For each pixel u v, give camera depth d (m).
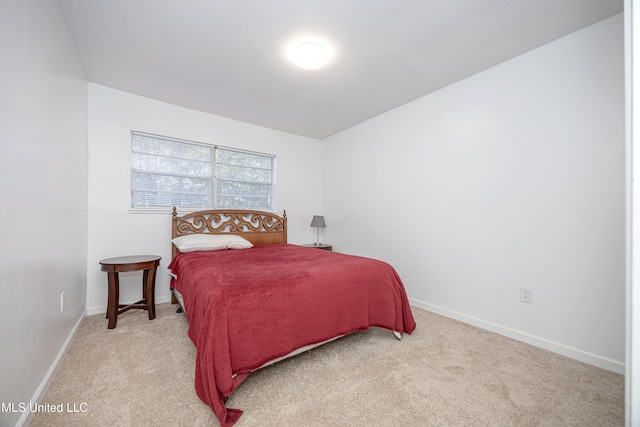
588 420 1.25
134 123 2.85
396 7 1.64
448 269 2.62
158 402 1.35
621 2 1.59
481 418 1.26
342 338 2.11
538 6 1.62
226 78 2.51
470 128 2.46
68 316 1.88
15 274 1.09
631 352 0.50
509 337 2.15
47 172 1.46
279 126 3.86
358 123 3.74
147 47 2.05
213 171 3.46
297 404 1.35
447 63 2.25
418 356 1.83
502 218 2.23
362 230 3.68
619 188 1.69
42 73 1.39
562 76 1.91
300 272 1.84
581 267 1.82
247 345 1.41
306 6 1.63
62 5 1.62
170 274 2.84
